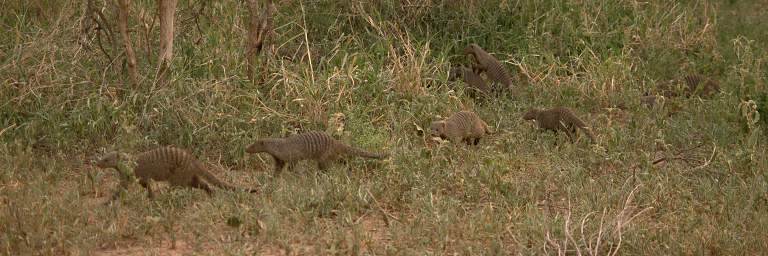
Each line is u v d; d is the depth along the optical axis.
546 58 25.42
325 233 14.25
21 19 23.17
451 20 26.92
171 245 13.73
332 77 20.81
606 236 14.12
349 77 21.03
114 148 17.61
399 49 24.88
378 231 14.66
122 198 14.98
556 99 23.31
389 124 20.22
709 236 14.40
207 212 14.68
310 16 26.25
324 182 16.11
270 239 13.91
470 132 19.23
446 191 16.59
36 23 22.84
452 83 23.23
